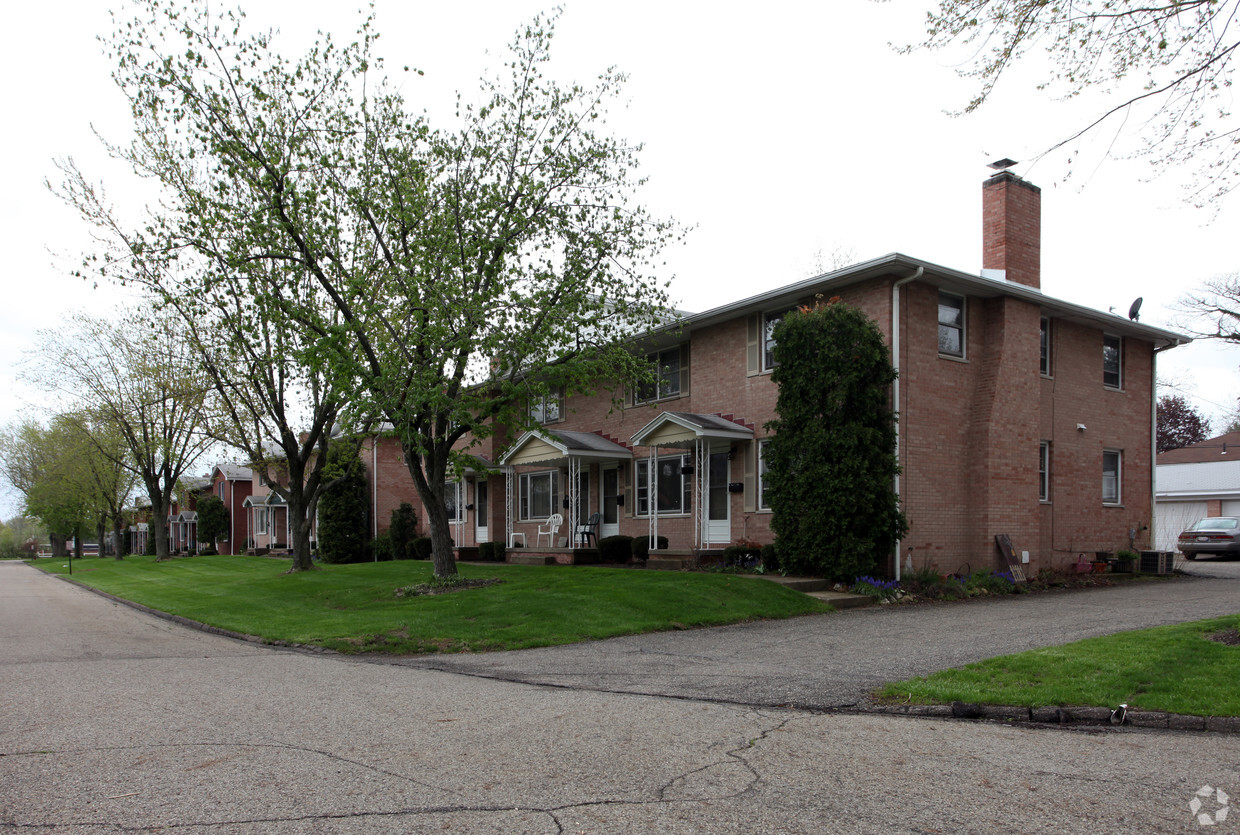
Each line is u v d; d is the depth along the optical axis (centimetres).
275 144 1614
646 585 1520
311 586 1956
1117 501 2164
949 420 1761
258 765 565
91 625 1556
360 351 1645
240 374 2291
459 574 1872
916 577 1639
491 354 1561
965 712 687
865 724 670
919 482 1697
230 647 1227
